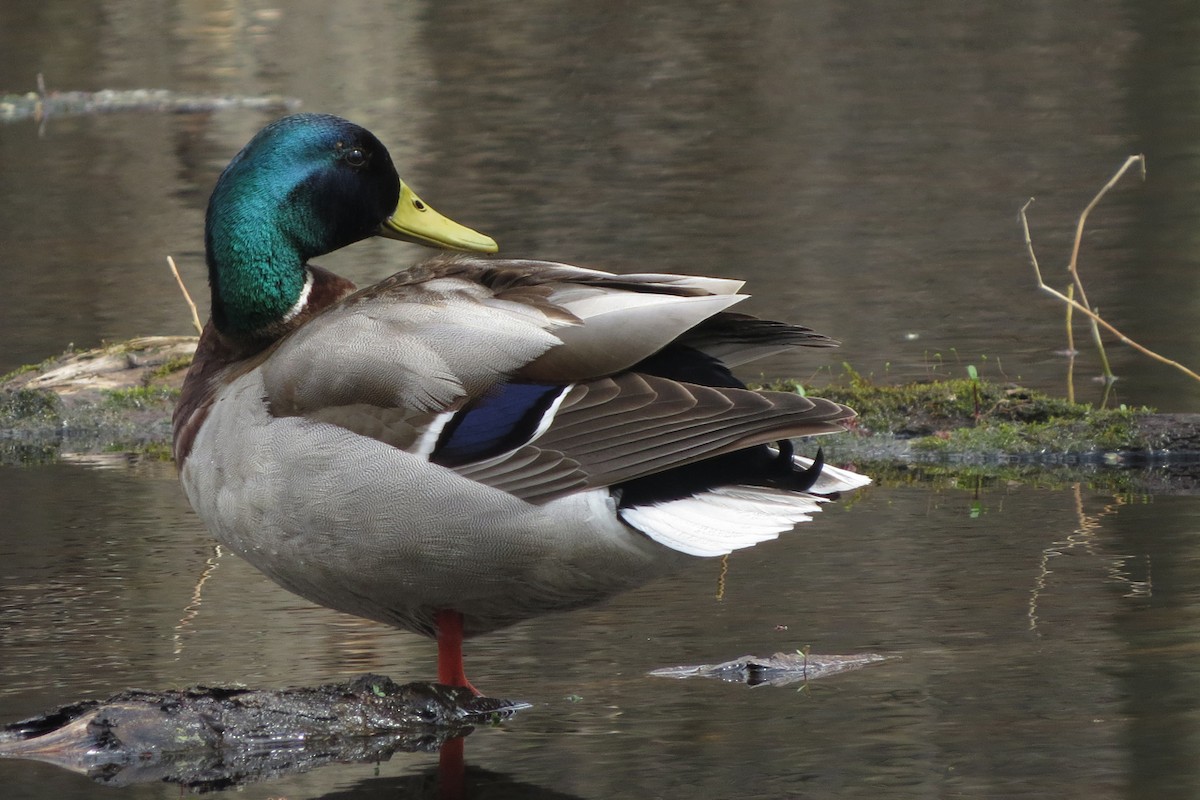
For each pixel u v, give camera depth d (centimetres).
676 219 2248
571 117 2958
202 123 3008
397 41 3697
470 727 822
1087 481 1296
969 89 3058
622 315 808
